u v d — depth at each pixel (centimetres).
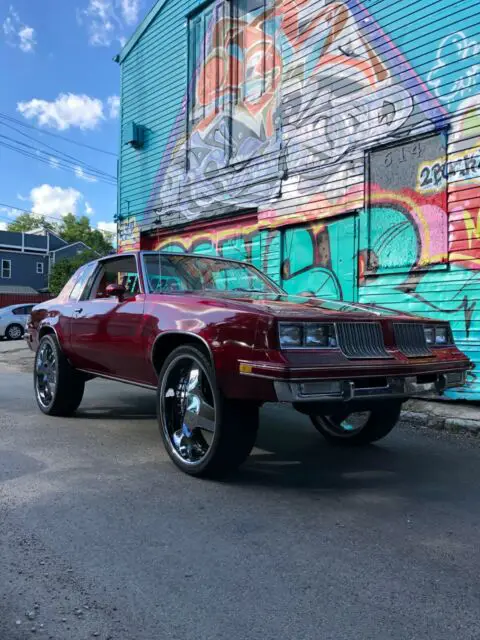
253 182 1005
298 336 346
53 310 625
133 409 673
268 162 973
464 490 390
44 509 340
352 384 343
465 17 682
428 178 718
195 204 1151
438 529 319
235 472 423
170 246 1248
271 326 340
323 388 337
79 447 487
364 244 798
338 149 843
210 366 380
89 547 288
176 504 352
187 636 211
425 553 286
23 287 4691
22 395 788
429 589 248
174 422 426
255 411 379
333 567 269
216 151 1095
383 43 779
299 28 916
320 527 319
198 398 398
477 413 627
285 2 945
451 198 693
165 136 1244
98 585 248
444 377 404
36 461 443
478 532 315
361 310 403
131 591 243
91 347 530
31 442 504
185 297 432
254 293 488
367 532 313
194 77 1164
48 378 635
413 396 385
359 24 812
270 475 418
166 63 1242
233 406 372
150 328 442
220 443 374
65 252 5134
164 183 1242
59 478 400
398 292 754
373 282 786
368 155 798
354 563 273
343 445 516
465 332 677
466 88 680
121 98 1399
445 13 705
